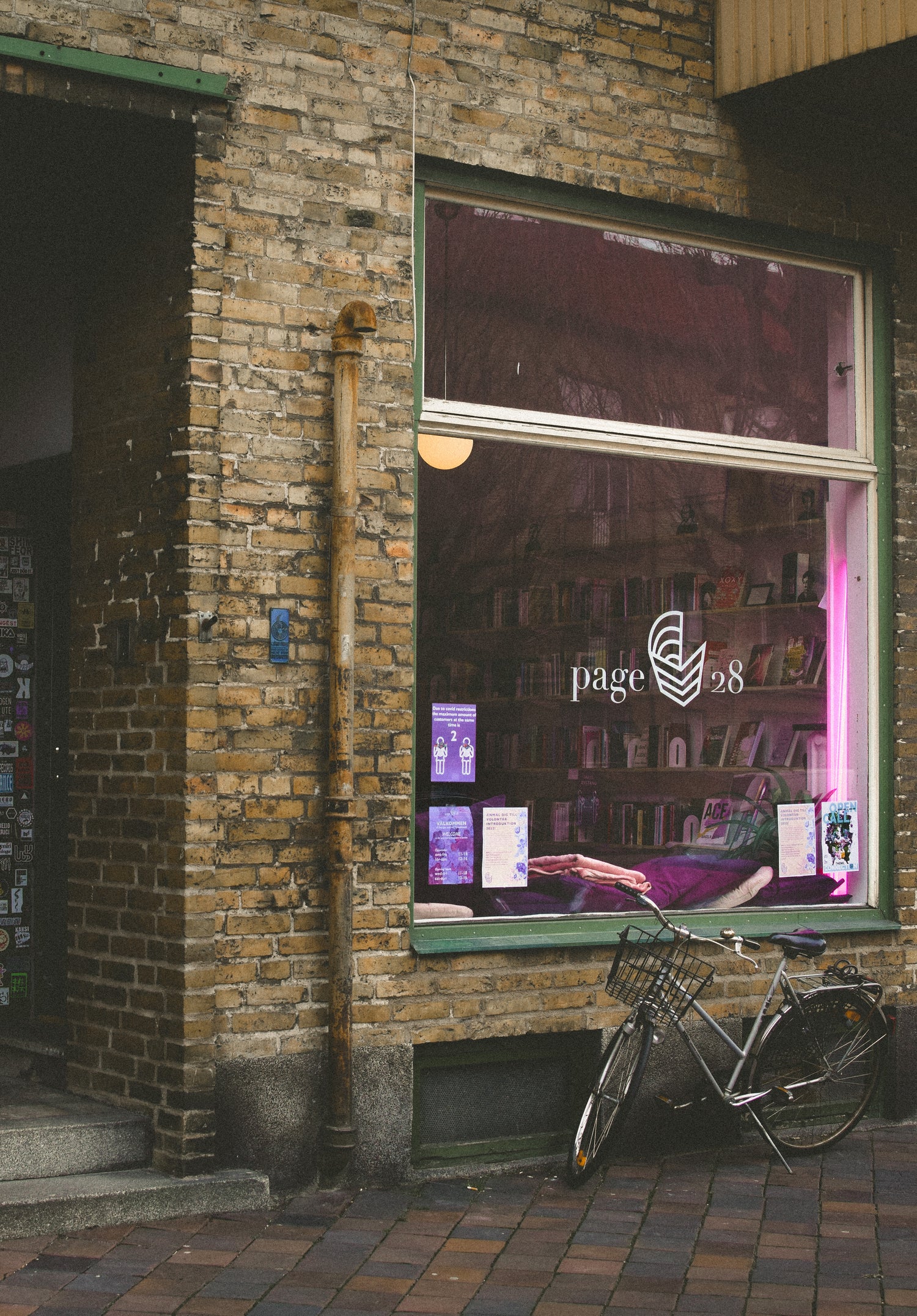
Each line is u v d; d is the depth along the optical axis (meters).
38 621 7.01
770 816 7.05
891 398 7.38
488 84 6.21
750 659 7.05
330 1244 5.03
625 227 6.75
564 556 6.55
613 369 6.70
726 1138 6.53
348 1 5.86
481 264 6.36
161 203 5.68
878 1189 5.82
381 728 5.86
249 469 5.58
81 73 5.24
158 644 5.57
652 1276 4.78
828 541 7.32
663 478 6.86
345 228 5.82
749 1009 6.70
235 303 5.58
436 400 6.20
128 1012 5.63
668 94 6.71
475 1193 5.70
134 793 5.65
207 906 5.40
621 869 6.62
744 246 7.08
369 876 5.80
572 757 6.52
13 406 6.73
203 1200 5.31
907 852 7.27
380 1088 5.77
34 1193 5.10
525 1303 4.54
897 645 7.30
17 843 6.96
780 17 6.57
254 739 5.54
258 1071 5.51
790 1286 4.71
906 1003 7.17
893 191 7.40
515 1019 6.08
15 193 6.01
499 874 6.30
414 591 5.99
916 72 6.51
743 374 7.07
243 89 5.61
